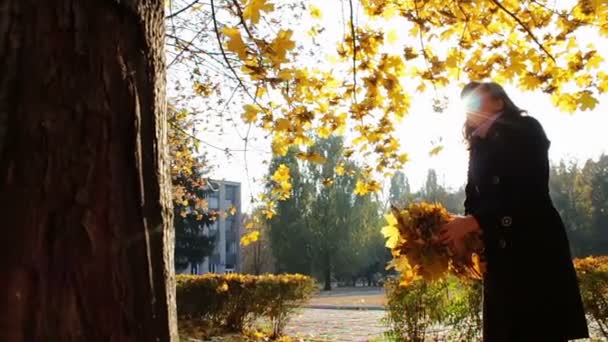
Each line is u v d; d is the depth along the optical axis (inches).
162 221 67.2
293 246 1871.3
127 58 65.4
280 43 127.6
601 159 2103.8
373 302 982.4
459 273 108.7
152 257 64.6
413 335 243.0
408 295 242.2
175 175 418.3
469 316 228.5
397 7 161.3
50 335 55.4
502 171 100.6
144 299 62.2
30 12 60.6
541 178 100.0
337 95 170.9
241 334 425.4
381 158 182.2
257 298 429.1
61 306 56.3
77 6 62.2
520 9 154.8
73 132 59.7
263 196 221.8
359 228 1911.9
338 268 1961.1
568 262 99.0
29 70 59.4
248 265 2431.1
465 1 151.3
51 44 60.5
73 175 58.9
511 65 155.7
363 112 171.3
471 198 109.0
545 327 95.8
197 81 241.8
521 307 96.3
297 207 1888.5
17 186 56.6
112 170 61.6
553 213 100.0
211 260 2738.7
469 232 102.1
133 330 60.4
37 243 56.2
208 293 436.1
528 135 100.7
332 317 674.2
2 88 58.3
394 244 114.1
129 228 62.0
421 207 110.7
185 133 253.8
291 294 432.8
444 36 161.6
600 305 229.9
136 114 64.9
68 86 60.4
